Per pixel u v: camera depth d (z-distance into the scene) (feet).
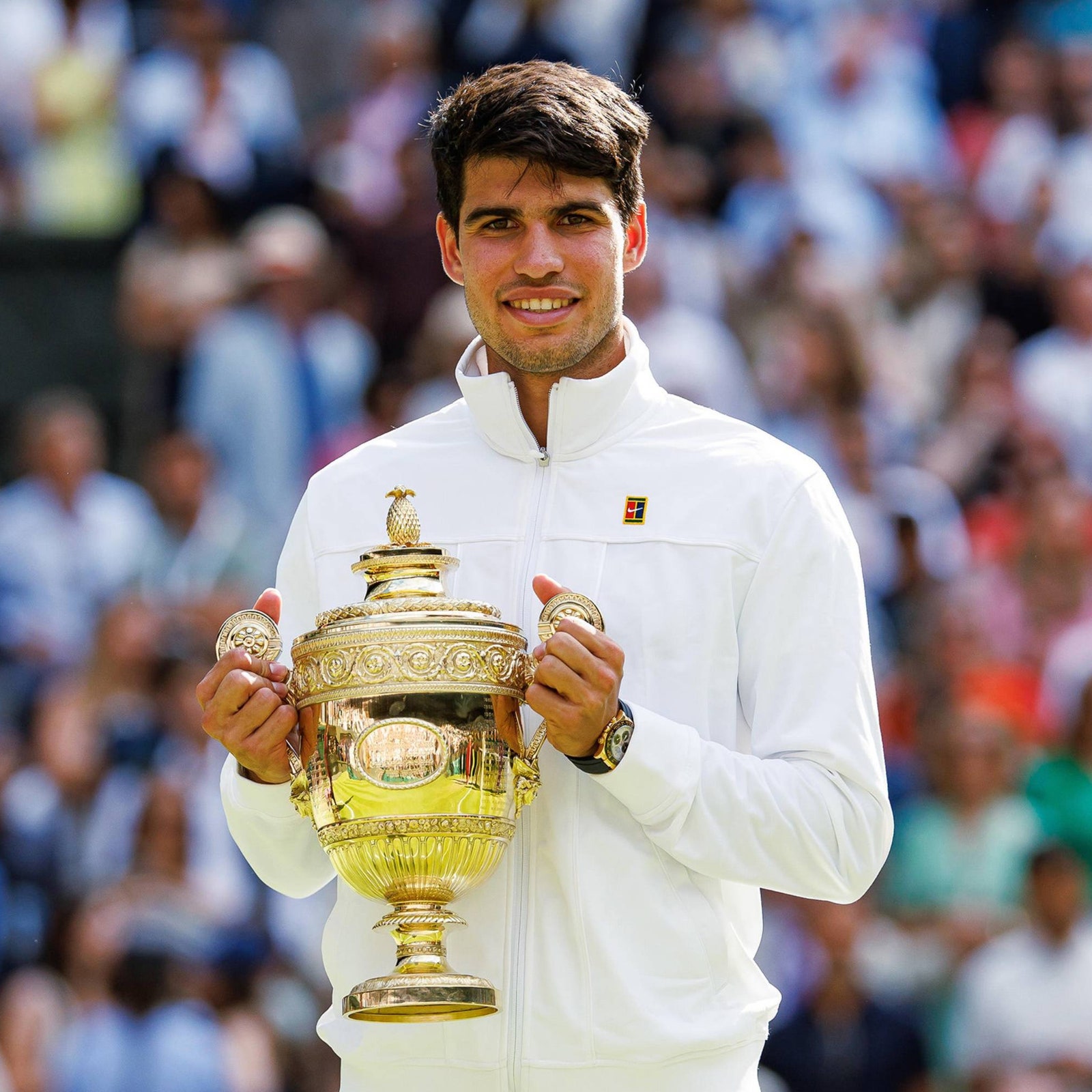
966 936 57.21
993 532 70.95
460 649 21.38
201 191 78.43
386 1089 22.86
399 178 79.46
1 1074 54.85
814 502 23.09
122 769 60.23
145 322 76.33
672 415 23.95
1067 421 77.25
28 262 78.28
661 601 22.72
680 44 83.41
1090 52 87.76
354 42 86.63
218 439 71.67
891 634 66.90
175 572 68.33
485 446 24.14
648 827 21.95
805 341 72.95
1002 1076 54.80
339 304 77.05
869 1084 55.01
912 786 60.59
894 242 81.51
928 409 76.79
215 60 83.05
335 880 58.90
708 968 22.38
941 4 89.66
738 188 80.84
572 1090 22.15
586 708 20.98
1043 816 59.16
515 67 23.27
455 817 21.31
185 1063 53.21
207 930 55.77
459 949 22.52
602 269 22.99
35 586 68.69
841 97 85.56
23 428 76.79
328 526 24.27
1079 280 79.20
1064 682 65.31
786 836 21.89
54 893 59.00
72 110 84.33
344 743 21.38
